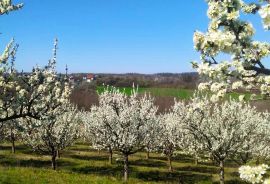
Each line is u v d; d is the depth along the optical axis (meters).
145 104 36.12
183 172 43.75
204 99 27.48
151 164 50.28
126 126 34.97
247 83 5.88
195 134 31.25
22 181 25.69
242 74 5.73
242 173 5.63
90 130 38.06
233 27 5.68
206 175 42.62
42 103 20.55
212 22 5.68
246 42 5.71
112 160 51.66
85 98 96.00
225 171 45.62
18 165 43.59
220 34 5.48
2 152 51.66
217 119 31.06
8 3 16.62
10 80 19.05
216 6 5.62
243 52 5.77
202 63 5.77
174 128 43.53
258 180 5.53
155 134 36.84
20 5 16.95
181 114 31.12
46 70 20.05
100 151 60.72
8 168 30.00
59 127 39.16
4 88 19.28
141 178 40.66
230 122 30.94
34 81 19.83
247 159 38.44
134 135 34.97
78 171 42.53
